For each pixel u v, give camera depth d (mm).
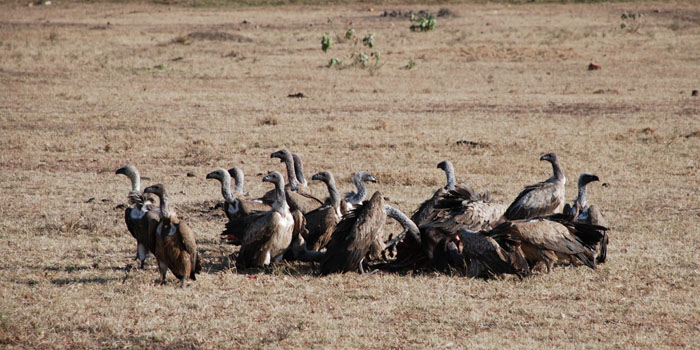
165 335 18906
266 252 24672
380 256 28094
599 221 26359
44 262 25766
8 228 30500
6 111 65000
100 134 56469
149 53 111875
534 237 24234
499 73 96188
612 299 22531
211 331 19344
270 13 193625
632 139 55625
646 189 40594
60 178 42375
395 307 21484
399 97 77875
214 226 32312
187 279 22953
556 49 117500
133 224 24266
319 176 27516
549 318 20688
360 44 127188
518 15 179750
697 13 171875
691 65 101250
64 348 18156
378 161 48000
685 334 19516
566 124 62469
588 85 86000
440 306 21594
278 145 53188
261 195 38344
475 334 19406
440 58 109625
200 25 164125
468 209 25969
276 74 93688
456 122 63375
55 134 55750
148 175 43719
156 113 66562
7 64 94125
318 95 78562
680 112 67938
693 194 39281
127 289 22531
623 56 110875
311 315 20688
